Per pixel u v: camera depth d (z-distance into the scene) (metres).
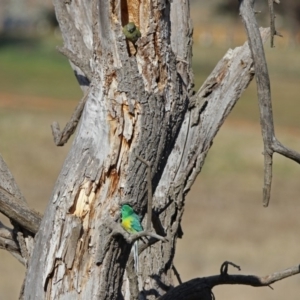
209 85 18.33
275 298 43.97
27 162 77.69
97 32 14.78
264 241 56.53
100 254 14.61
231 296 43.81
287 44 183.38
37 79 128.25
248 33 15.86
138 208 14.79
